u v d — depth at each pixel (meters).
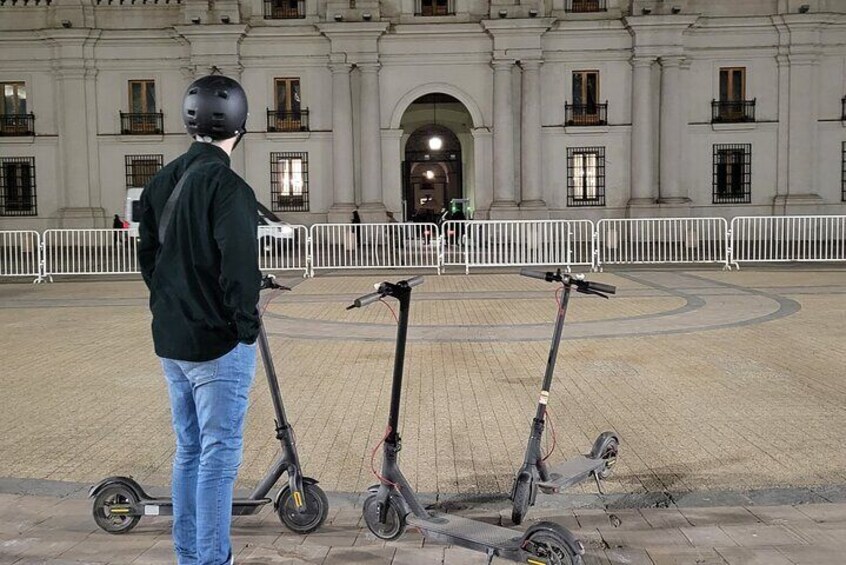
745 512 4.52
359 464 5.49
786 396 7.18
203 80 3.52
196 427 3.63
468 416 6.67
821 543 4.07
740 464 5.38
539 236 19.95
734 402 7.00
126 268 19.52
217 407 3.43
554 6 29.42
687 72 29.38
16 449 5.86
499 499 4.80
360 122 29.55
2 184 30.34
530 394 7.39
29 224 30.39
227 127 3.52
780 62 29.27
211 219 3.33
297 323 11.83
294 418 6.65
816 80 29.28
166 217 3.42
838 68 29.38
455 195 34.84
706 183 29.77
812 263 20.81
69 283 18.36
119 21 29.70
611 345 9.77
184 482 3.64
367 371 8.49
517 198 29.94
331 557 4.00
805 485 4.96
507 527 4.34
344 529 4.36
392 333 10.90
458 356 9.23
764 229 21.19
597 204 30.00
